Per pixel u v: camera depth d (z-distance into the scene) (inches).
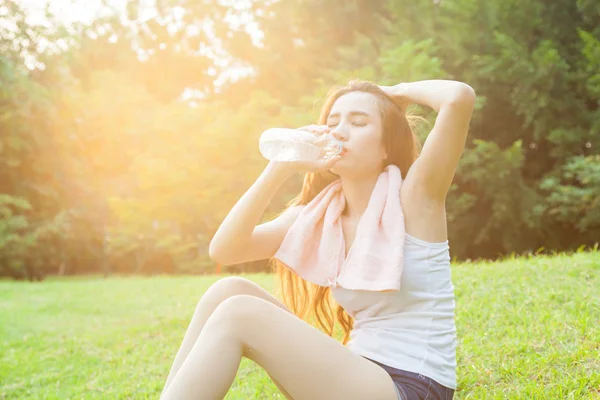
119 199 621.6
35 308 304.2
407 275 78.3
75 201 734.5
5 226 671.1
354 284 78.5
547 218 512.1
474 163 494.3
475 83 522.9
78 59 788.6
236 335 71.1
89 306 297.6
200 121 616.7
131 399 150.6
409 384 74.6
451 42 524.1
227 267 617.6
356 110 83.7
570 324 140.4
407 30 550.0
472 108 79.3
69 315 281.1
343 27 614.2
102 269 764.0
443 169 79.7
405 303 78.7
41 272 735.7
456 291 192.4
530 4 514.6
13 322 268.7
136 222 624.1
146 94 702.5
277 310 73.2
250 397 134.0
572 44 526.0
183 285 332.8
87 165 721.0
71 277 704.4
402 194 81.4
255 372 152.1
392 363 76.0
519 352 129.3
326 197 87.7
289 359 71.3
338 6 610.9
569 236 537.6
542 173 558.9
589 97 509.0
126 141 690.8
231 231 85.1
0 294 363.6
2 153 689.0
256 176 578.6
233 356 70.7
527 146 560.7
